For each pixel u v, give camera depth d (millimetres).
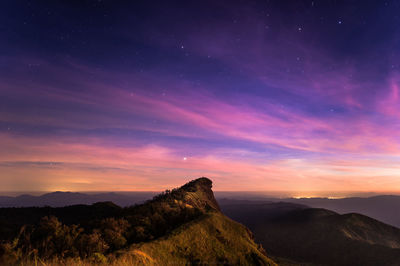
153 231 21969
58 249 13500
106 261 10664
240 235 26031
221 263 19578
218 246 21844
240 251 22953
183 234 20719
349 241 134375
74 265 8094
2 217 23312
